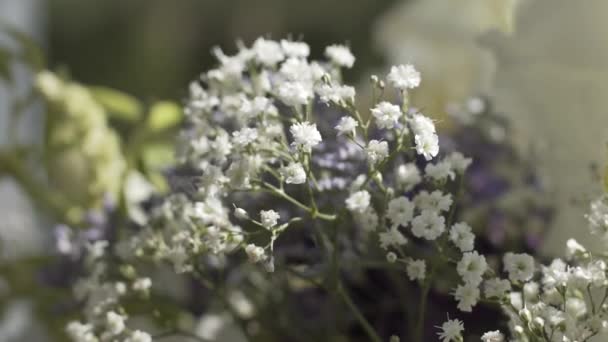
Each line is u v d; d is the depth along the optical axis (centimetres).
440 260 56
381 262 59
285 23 209
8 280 73
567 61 64
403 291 64
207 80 60
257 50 59
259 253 54
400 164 58
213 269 65
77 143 72
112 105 76
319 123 61
